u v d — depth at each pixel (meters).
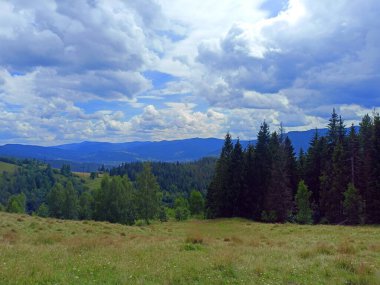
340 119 74.56
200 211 110.31
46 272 11.89
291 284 12.95
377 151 59.94
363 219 58.53
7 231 27.95
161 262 15.11
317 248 19.92
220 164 79.19
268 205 69.19
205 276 13.21
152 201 95.81
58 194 126.00
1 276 11.13
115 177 103.12
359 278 13.31
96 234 31.91
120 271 13.03
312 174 75.50
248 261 15.95
